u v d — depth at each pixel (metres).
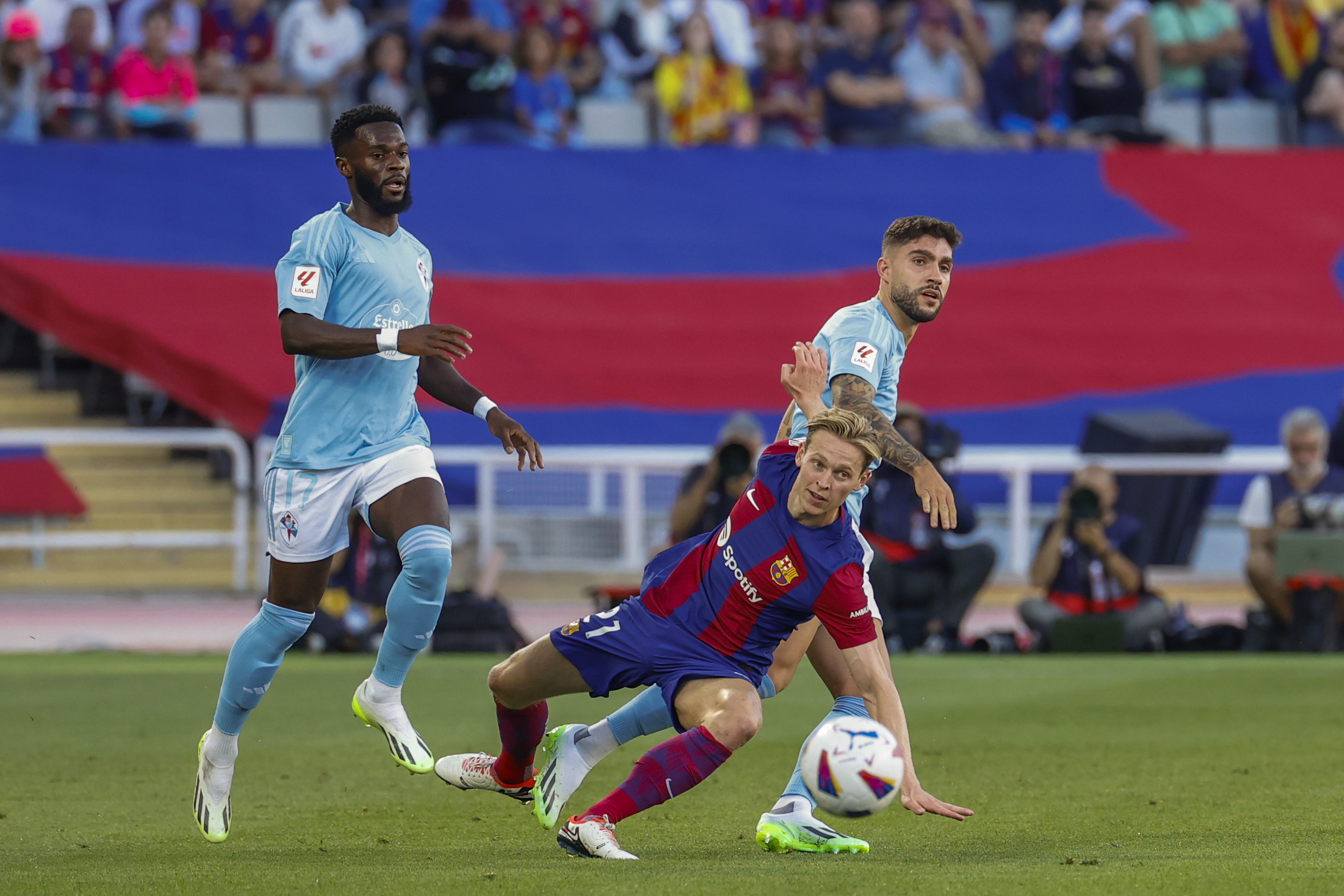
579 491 54.09
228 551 58.19
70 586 55.53
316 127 77.19
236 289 67.12
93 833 18.58
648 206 76.88
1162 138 83.44
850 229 77.12
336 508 18.80
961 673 38.41
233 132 76.44
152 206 70.88
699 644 16.91
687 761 16.42
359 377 18.89
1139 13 86.12
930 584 43.75
